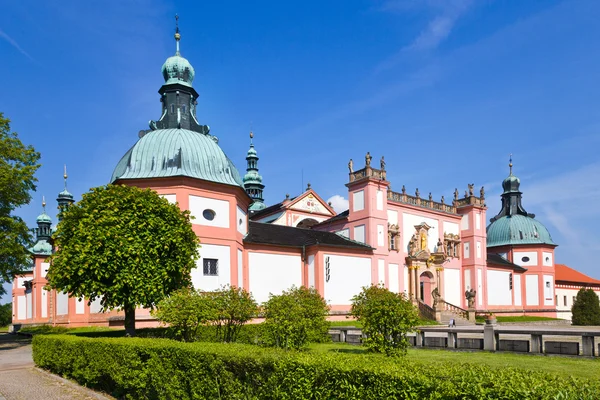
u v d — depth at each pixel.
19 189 30.61
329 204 65.31
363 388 6.68
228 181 33.50
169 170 31.67
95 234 20.38
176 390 10.52
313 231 45.47
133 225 21.08
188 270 23.39
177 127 37.78
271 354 8.52
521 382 5.54
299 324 19.08
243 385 8.78
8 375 17.94
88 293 20.52
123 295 20.50
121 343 13.09
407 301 19.39
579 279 76.19
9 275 30.69
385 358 7.78
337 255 41.03
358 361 7.43
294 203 58.62
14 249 29.12
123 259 20.50
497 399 5.36
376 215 45.97
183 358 10.40
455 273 54.41
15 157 31.05
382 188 47.06
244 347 10.27
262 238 38.25
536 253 65.19
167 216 22.56
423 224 50.78
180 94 38.69
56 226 21.95
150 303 21.28
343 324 37.03
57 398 13.89
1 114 31.25
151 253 21.22
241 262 35.12
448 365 6.83
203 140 34.53
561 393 5.04
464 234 56.25
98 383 14.73
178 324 18.86
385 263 45.72
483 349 22.17
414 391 6.10
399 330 18.75
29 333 42.50
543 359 19.17
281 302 19.56
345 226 48.12
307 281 40.00
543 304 64.06
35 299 66.94
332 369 7.12
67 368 16.53
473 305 48.59
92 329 31.14
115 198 21.72
